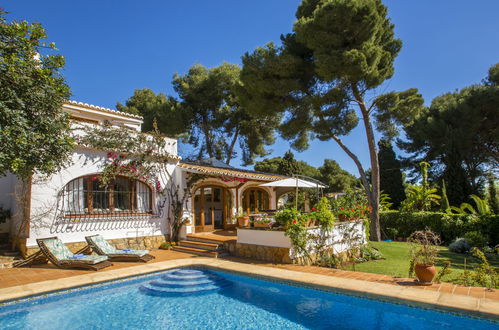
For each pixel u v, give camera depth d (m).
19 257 10.28
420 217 18.39
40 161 8.23
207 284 8.45
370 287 7.00
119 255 10.45
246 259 10.95
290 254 10.05
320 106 17.47
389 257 12.86
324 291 7.31
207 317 6.41
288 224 10.09
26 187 10.73
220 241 12.32
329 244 11.80
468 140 25.20
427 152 30.61
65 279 8.12
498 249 11.88
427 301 5.92
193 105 28.66
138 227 13.08
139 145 13.18
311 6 18.41
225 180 15.98
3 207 12.27
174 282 8.52
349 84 17.44
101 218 12.07
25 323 6.12
